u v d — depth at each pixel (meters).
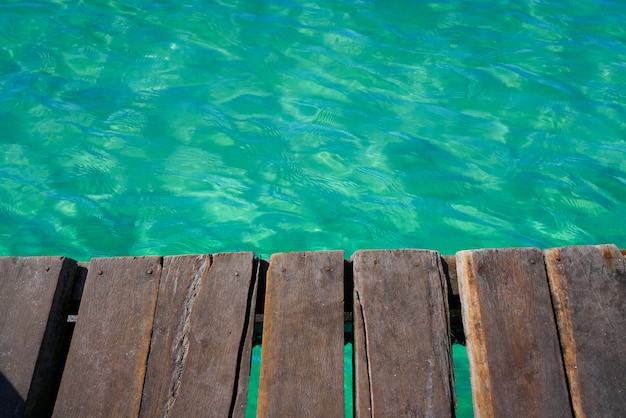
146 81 7.92
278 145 7.16
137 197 6.73
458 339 3.65
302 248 6.26
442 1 9.05
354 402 3.15
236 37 8.48
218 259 3.49
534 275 3.26
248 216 6.56
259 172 6.95
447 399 3.03
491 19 8.73
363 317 3.24
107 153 7.12
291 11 8.95
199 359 3.21
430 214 6.53
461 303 3.33
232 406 3.08
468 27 8.62
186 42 8.43
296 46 8.34
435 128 7.30
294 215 6.55
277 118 7.45
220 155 7.10
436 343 3.16
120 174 6.94
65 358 3.46
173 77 7.96
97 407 3.13
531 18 8.74
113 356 3.25
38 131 7.33
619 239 6.25
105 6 9.06
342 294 3.33
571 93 7.64
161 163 7.03
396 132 7.27
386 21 8.73
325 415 3.02
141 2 9.14
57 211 6.60
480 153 7.04
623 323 3.13
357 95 7.69
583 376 3.01
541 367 3.05
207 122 7.43
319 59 8.16
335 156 7.05
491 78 7.84
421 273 3.35
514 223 6.43
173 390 3.15
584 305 3.17
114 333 3.31
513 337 3.12
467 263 3.31
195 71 8.02
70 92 7.79
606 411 2.94
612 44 8.31
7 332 3.32
